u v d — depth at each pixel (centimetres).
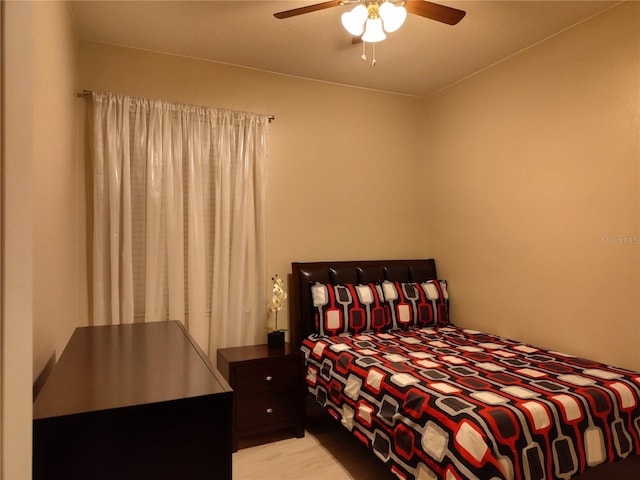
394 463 198
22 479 65
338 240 371
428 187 409
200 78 321
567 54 278
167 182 300
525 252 308
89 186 285
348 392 246
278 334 317
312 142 362
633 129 241
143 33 281
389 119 397
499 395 186
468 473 157
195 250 305
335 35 285
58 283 194
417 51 310
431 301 358
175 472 100
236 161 325
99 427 94
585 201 266
